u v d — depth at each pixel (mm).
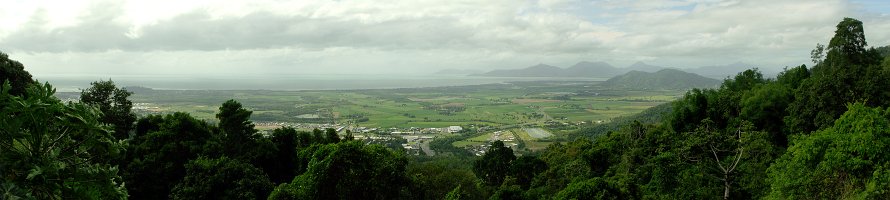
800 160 16312
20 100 6727
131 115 34500
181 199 21344
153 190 24609
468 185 30828
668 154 22984
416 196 21297
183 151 25938
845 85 26594
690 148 22625
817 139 15930
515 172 45219
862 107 16000
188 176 22172
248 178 22516
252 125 29250
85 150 7789
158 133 26344
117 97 33812
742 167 21391
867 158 14414
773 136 31891
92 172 7613
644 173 25797
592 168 37562
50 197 7105
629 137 40469
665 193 21969
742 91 39375
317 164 17953
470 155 81000
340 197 17781
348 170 17969
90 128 7559
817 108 27703
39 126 6984
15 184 6309
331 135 34406
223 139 28344
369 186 18125
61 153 7492
